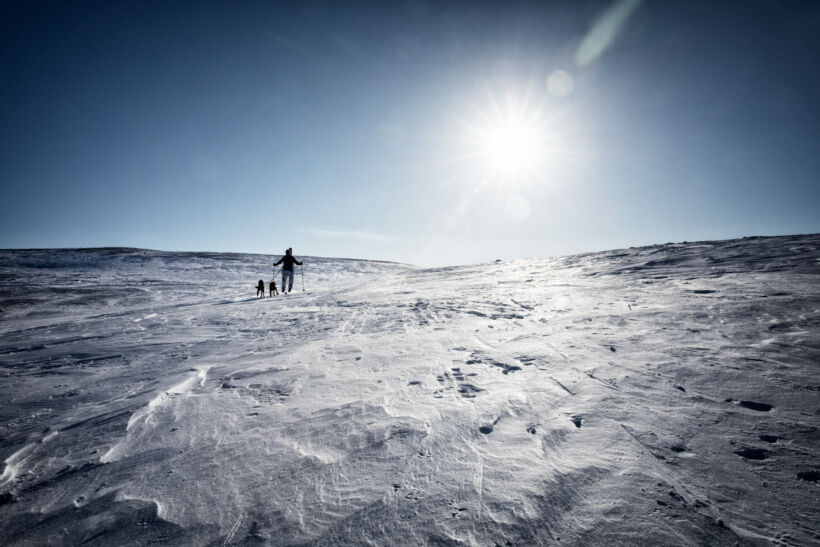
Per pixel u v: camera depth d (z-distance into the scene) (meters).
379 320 5.55
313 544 1.19
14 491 1.68
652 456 1.47
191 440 2.04
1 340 6.09
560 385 2.30
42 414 2.64
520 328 3.99
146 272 26.64
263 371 3.30
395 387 2.59
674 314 3.62
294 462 1.70
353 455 1.71
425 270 17.42
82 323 7.77
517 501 1.29
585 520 1.18
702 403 1.86
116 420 2.39
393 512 1.30
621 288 5.55
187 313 8.54
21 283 19.70
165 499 1.52
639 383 2.18
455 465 1.55
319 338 4.65
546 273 9.03
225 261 32.72
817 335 2.61
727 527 1.10
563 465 1.47
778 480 1.28
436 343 3.75
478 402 2.19
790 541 1.04
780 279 4.53
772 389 1.92
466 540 1.15
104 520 1.42
